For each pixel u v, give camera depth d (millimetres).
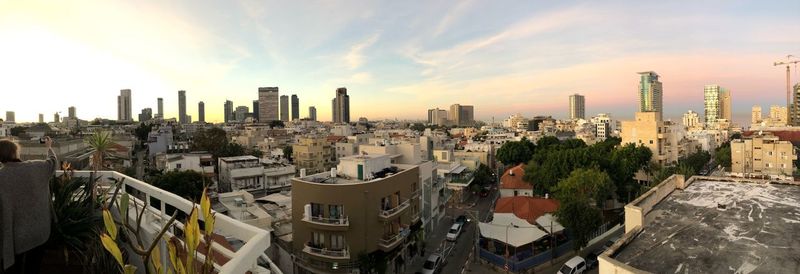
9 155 4543
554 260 33781
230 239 17844
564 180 40125
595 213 33000
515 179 54906
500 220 36188
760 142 60562
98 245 5617
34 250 5031
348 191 27141
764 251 10680
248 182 54250
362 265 26703
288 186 55906
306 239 27891
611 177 46438
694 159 67562
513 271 31188
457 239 40188
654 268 10055
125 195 3959
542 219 35656
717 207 14625
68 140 54500
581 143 75562
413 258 33781
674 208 14750
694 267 10008
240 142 110875
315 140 75562
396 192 30719
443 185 47844
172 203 5621
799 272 9508
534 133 119688
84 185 6965
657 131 61156
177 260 3332
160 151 90875
